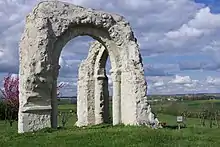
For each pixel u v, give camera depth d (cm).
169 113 4188
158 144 1410
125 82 2153
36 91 1884
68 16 2042
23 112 1862
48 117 1912
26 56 1917
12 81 3662
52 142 1474
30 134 1738
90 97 2681
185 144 1434
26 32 1980
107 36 2188
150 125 2017
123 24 2203
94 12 2125
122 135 1592
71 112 4356
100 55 2614
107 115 2661
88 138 1541
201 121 3494
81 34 2120
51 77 1930
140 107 2052
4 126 3072
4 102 4103
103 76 2638
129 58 2141
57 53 2008
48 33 1930
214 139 1614
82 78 2741
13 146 1434
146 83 2089
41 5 1977
